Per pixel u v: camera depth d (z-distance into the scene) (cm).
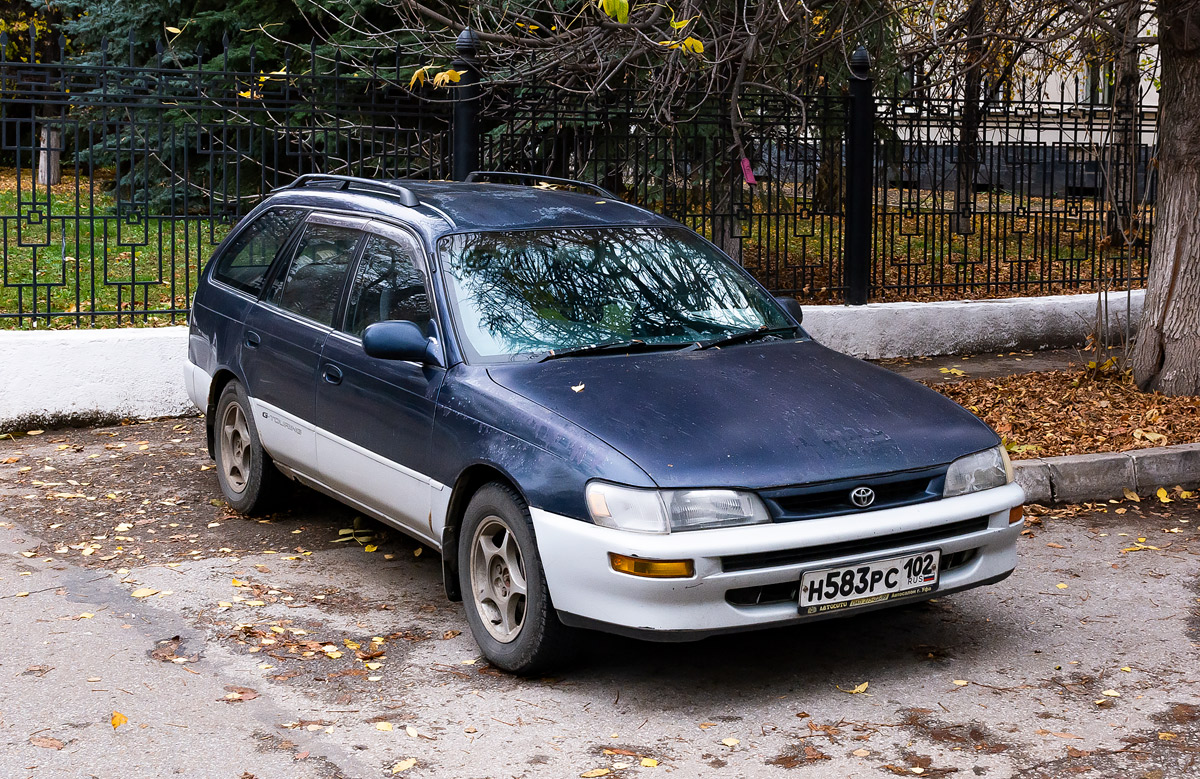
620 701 431
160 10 1480
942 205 1155
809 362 505
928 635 498
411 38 1265
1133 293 1194
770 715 420
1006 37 1004
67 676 444
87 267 1341
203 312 675
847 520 416
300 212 627
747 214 1071
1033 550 612
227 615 509
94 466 747
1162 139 898
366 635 491
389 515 520
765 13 945
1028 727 412
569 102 1009
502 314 499
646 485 402
